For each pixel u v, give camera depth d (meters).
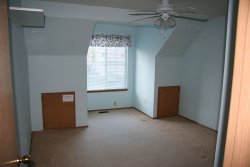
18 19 2.36
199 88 4.51
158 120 4.82
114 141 3.65
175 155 3.17
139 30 5.26
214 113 4.17
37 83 3.93
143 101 5.33
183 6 3.13
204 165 2.89
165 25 2.92
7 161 0.94
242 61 0.74
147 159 3.04
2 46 0.92
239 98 0.76
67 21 3.30
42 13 2.02
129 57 5.55
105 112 5.35
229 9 0.78
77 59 4.08
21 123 2.41
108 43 5.16
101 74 5.36
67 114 4.21
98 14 3.38
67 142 3.59
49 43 3.63
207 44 4.21
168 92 5.01
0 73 0.87
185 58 4.87
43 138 3.75
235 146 0.80
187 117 4.94
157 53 4.62
